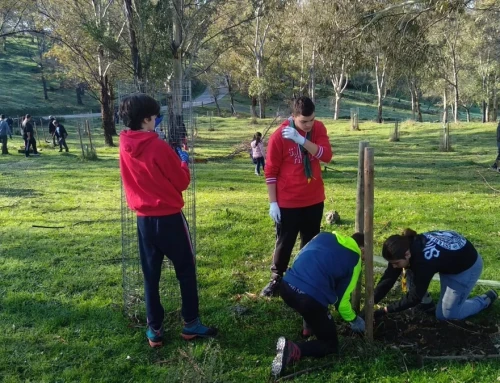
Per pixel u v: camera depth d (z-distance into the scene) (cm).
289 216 496
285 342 391
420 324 468
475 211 983
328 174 1675
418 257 425
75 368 407
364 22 1077
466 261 429
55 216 973
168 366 410
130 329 472
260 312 503
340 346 428
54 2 2708
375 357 411
